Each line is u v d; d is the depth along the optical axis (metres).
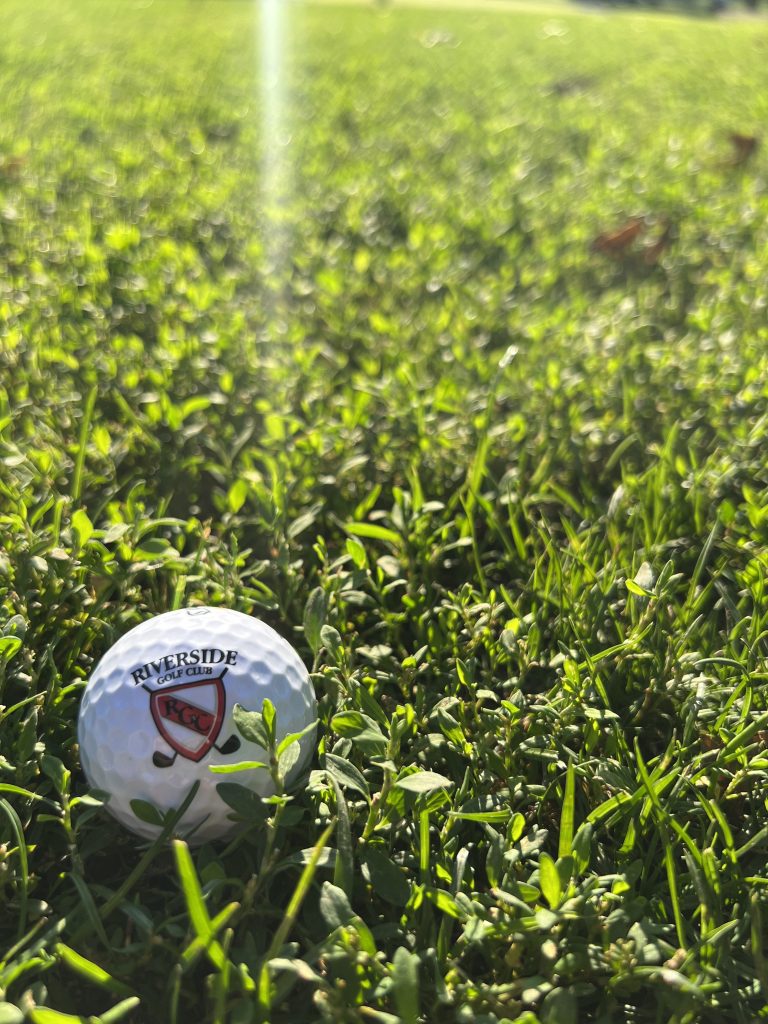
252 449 0.27
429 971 0.13
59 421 0.28
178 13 1.63
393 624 0.20
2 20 1.40
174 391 0.30
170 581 0.21
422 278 0.40
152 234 0.44
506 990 0.13
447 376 0.30
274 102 0.81
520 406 0.29
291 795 0.15
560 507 0.25
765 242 0.45
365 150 0.65
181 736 0.14
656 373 0.31
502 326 0.35
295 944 0.13
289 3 1.98
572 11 2.58
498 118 0.78
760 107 0.84
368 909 0.15
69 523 0.22
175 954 0.13
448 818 0.15
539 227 0.48
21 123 0.68
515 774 0.17
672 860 0.14
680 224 0.47
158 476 0.26
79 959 0.12
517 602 0.20
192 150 0.61
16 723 0.16
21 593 0.19
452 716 0.17
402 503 0.22
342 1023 0.12
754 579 0.20
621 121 0.77
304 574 0.22
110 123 0.70
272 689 0.15
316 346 0.32
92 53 1.09
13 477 0.24
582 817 0.16
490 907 0.14
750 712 0.17
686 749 0.16
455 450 0.26
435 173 0.59
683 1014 0.13
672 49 1.40
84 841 0.15
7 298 0.36
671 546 0.22
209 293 0.35
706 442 0.28
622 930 0.13
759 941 0.13
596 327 0.34
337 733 0.15
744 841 0.15
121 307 0.36
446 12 2.03
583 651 0.18
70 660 0.18
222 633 0.15
